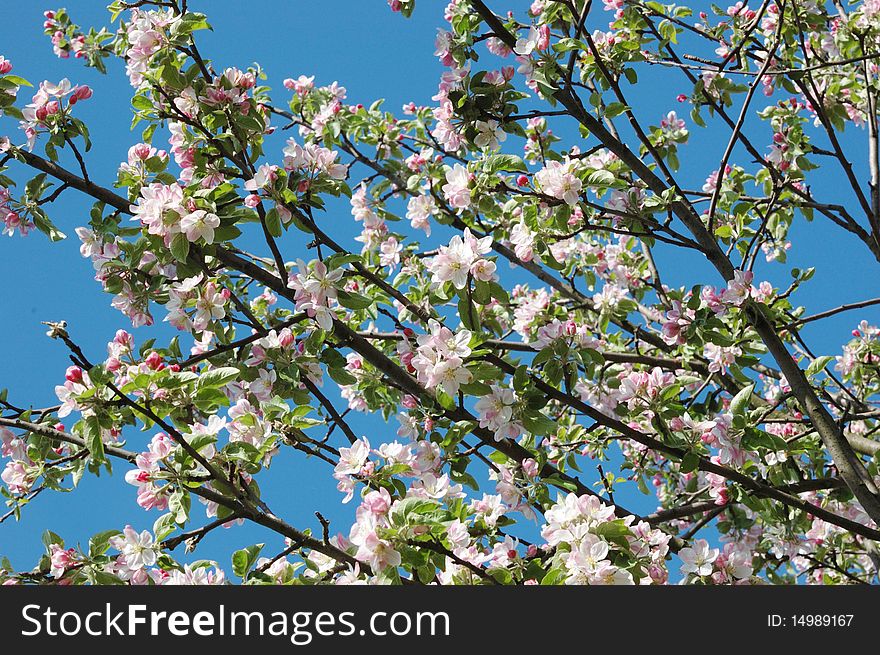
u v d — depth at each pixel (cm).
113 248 412
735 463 412
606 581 331
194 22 416
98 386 333
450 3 491
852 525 430
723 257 464
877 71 595
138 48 417
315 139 670
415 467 388
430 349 365
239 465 368
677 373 563
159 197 367
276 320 498
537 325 469
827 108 580
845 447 433
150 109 426
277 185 399
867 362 629
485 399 389
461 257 371
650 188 481
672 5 546
